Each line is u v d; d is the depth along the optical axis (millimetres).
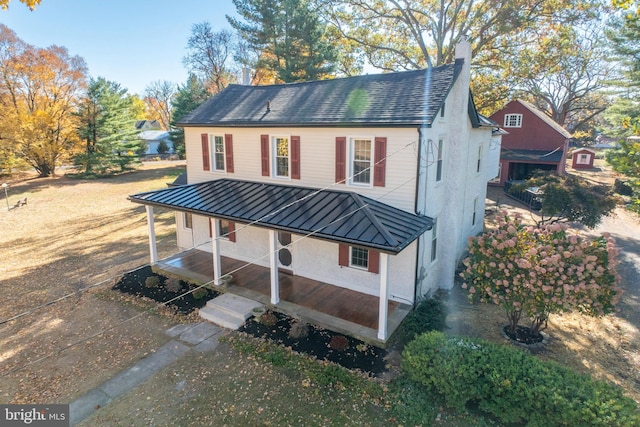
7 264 17375
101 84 39875
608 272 9039
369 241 9570
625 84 27281
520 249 9648
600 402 6723
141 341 10812
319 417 7855
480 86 32844
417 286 12008
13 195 33031
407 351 8711
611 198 16406
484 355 8141
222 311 12172
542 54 29219
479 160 17641
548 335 10867
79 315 12398
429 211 12398
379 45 33750
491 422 7594
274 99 16234
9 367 9719
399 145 11508
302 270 14297
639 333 11039
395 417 7793
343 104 13391
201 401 8391
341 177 12906
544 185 17641
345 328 10789
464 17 29844
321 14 32312
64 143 41406
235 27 33188
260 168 15156
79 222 24766
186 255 16875
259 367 9523
